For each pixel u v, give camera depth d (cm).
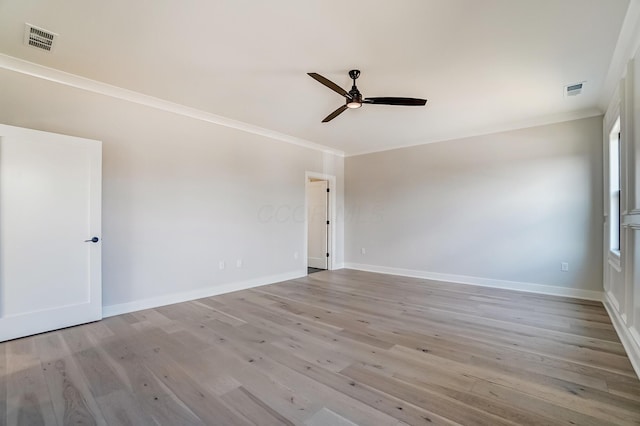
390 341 275
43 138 291
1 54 272
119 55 275
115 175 348
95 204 323
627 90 255
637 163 234
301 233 583
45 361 235
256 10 213
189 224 414
